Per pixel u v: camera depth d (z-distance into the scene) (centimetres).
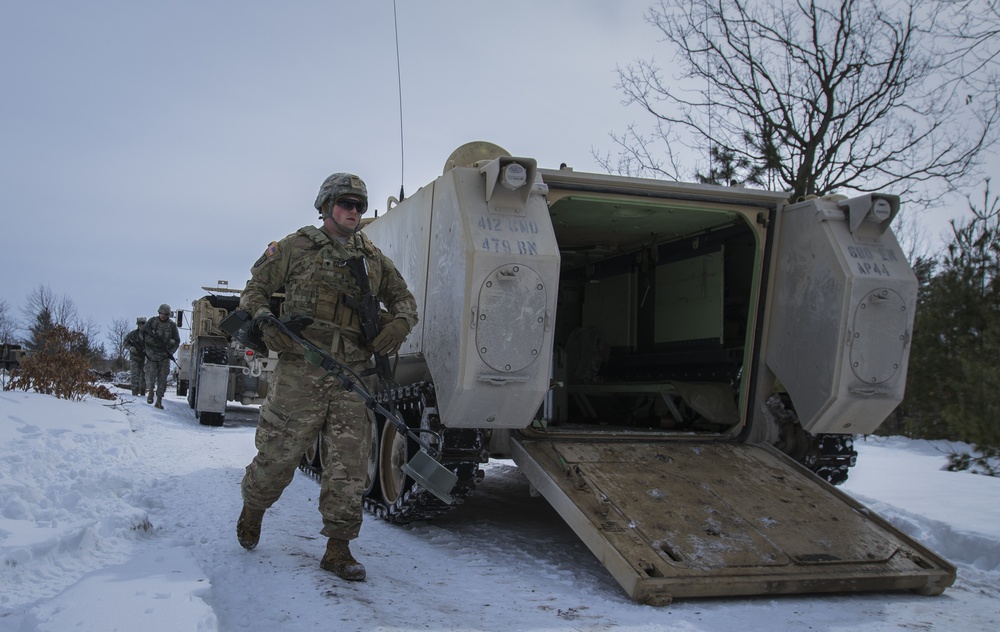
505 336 496
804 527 500
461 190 520
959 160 1420
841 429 599
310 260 446
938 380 1074
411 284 627
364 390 428
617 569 436
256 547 474
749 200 638
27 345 2422
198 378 1438
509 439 570
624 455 571
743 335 717
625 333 866
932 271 1306
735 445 630
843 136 1495
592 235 804
